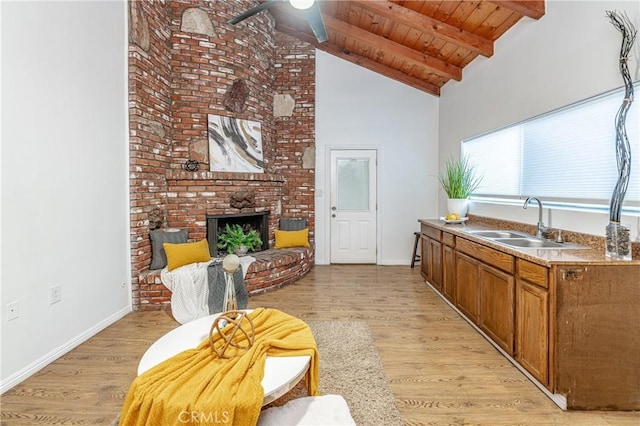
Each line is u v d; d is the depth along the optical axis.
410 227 5.73
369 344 2.75
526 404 1.99
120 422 1.35
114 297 3.24
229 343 1.60
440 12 3.67
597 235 2.39
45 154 2.42
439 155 5.56
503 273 2.51
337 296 4.02
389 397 2.04
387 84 5.62
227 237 4.48
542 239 2.82
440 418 1.87
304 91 5.55
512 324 2.39
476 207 4.29
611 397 1.93
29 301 2.28
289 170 5.58
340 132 5.65
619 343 1.92
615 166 2.27
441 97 5.47
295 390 2.09
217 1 4.40
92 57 2.93
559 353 1.94
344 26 4.55
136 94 3.50
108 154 3.16
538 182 3.11
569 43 2.64
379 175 5.70
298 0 2.38
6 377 2.12
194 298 3.38
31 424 1.82
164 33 4.08
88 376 2.29
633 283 1.92
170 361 1.52
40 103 2.38
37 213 2.35
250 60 4.79
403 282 4.64
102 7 3.07
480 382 2.21
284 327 1.88
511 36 3.49
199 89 4.30
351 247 5.82
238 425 1.25
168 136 4.18
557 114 2.84
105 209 3.11
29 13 2.28
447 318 3.32
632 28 2.06
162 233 3.78
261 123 5.04
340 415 1.37
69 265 2.66
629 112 2.13
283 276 4.41
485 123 4.05
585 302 1.93
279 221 5.39
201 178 4.21
